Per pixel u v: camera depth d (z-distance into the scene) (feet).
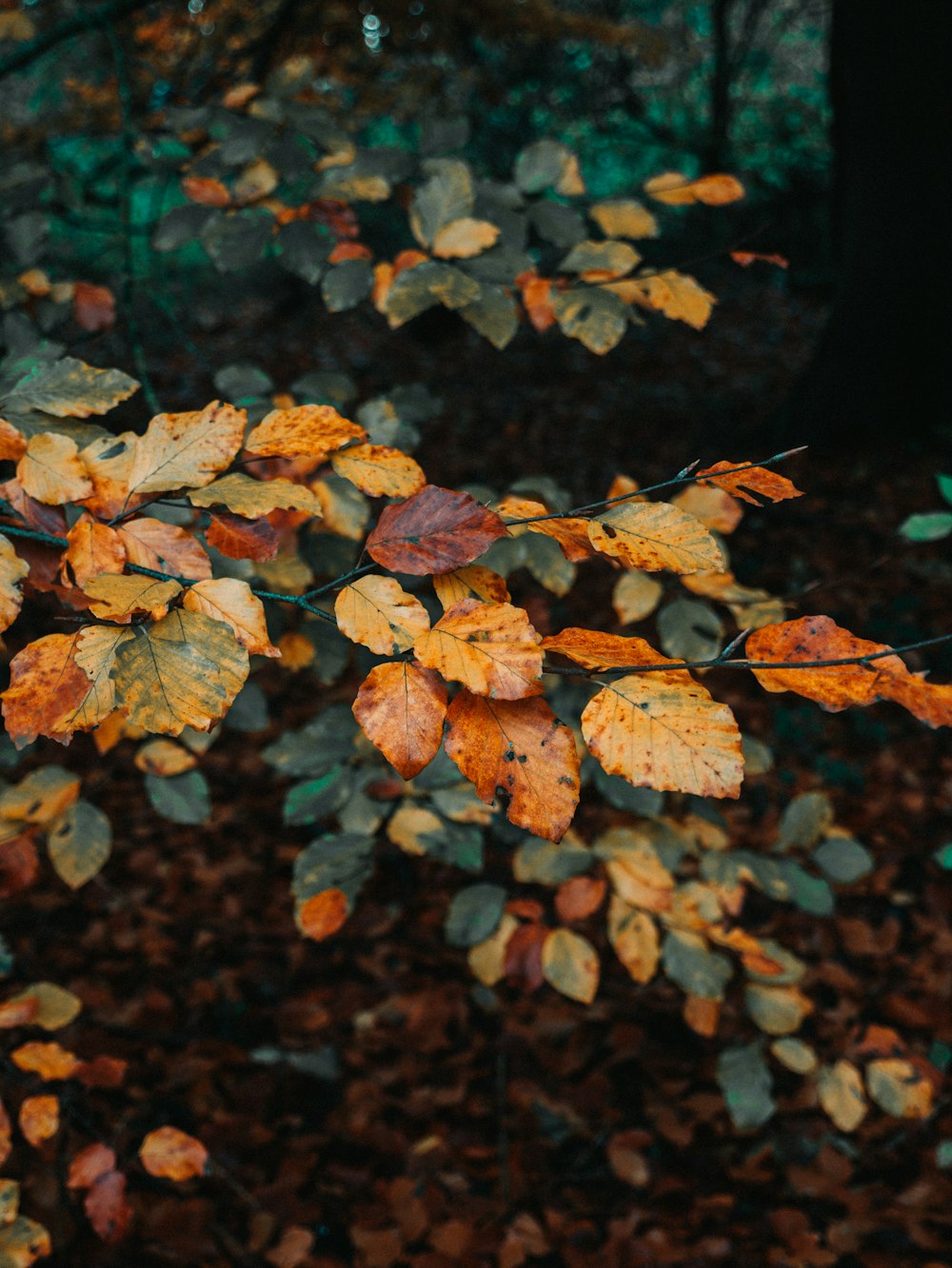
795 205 35.73
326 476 3.68
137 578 2.40
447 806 3.77
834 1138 6.68
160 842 10.39
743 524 17.24
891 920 7.46
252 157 4.14
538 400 25.96
